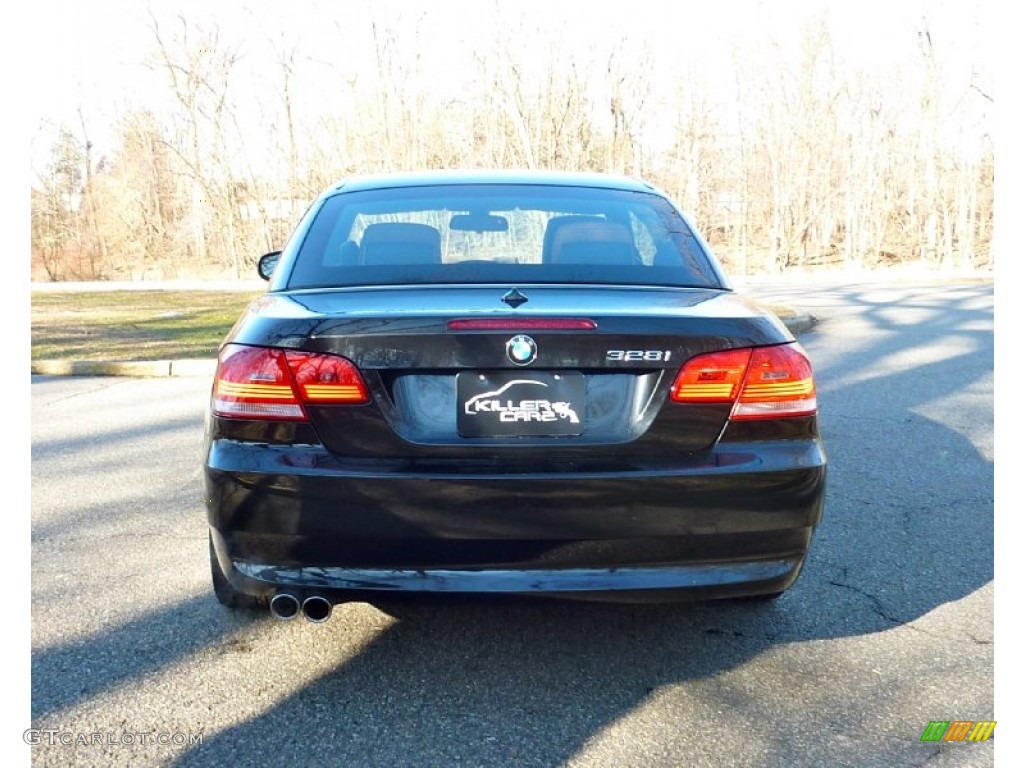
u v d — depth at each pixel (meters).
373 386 2.26
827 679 2.55
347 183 3.46
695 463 2.30
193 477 4.72
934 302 14.50
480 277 2.71
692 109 39.38
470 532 2.23
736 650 2.72
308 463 2.25
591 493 2.23
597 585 2.28
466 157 30.70
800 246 47.25
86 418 6.43
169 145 36.53
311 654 2.70
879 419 5.89
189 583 3.24
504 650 2.73
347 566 2.28
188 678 2.55
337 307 2.40
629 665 2.63
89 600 3.09
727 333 2.36
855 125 44.56
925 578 3.27
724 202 49.41
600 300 2.46
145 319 14.16
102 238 46.47
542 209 3.13
